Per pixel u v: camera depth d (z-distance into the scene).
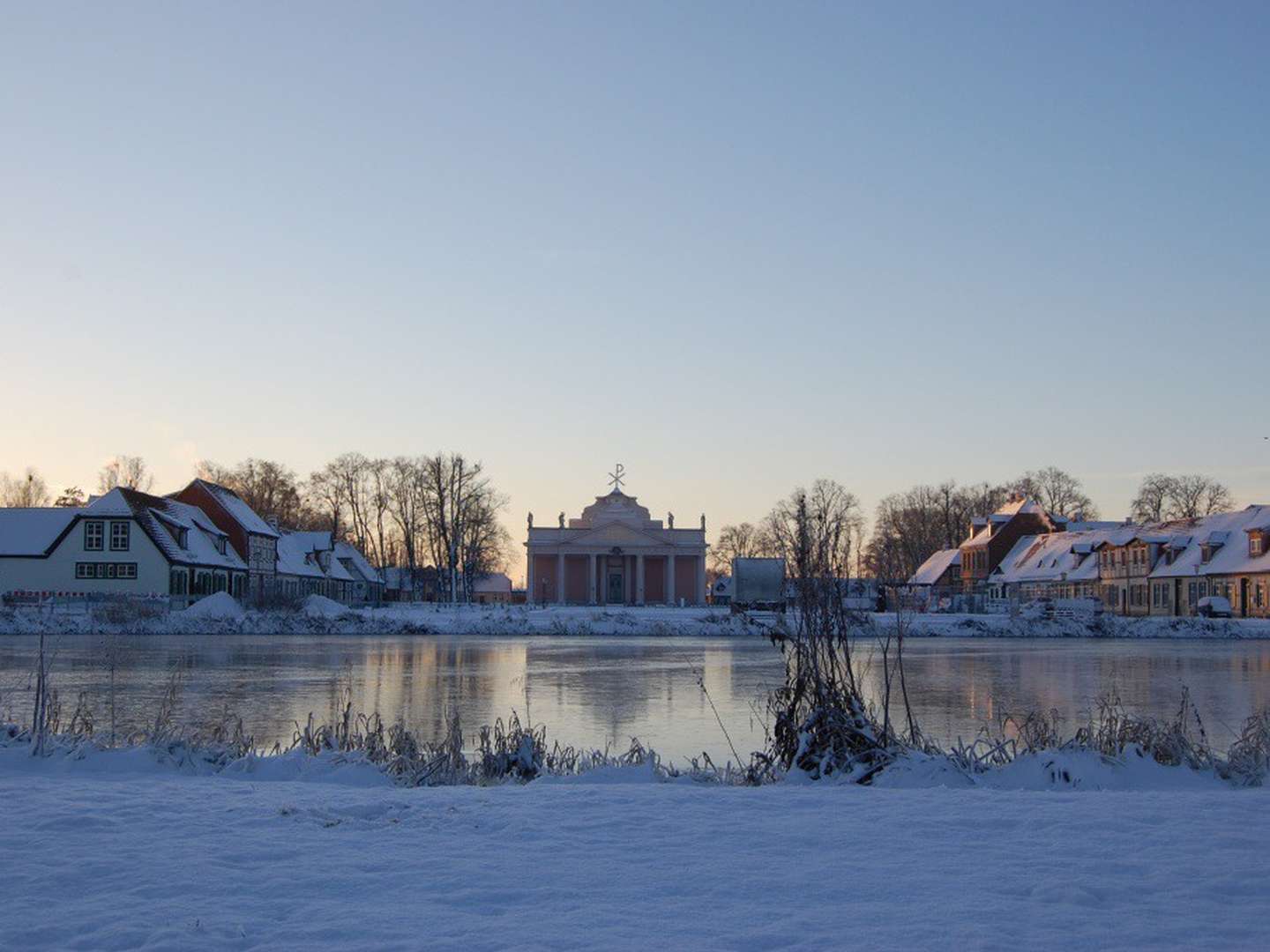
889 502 161.75
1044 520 126.94
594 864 8.85
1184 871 8.56
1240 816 10.73
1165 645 59.66
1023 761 14.39
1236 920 7.31
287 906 7.73
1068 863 8.84
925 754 14.56
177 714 25.23
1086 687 33.44
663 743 21.52
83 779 13.55
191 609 70.62
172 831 10.10
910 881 8.30
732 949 6.77
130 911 7.61
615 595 139.38
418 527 127.62
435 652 49.69
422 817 10.73
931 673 38.56
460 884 8.27
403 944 6.87
